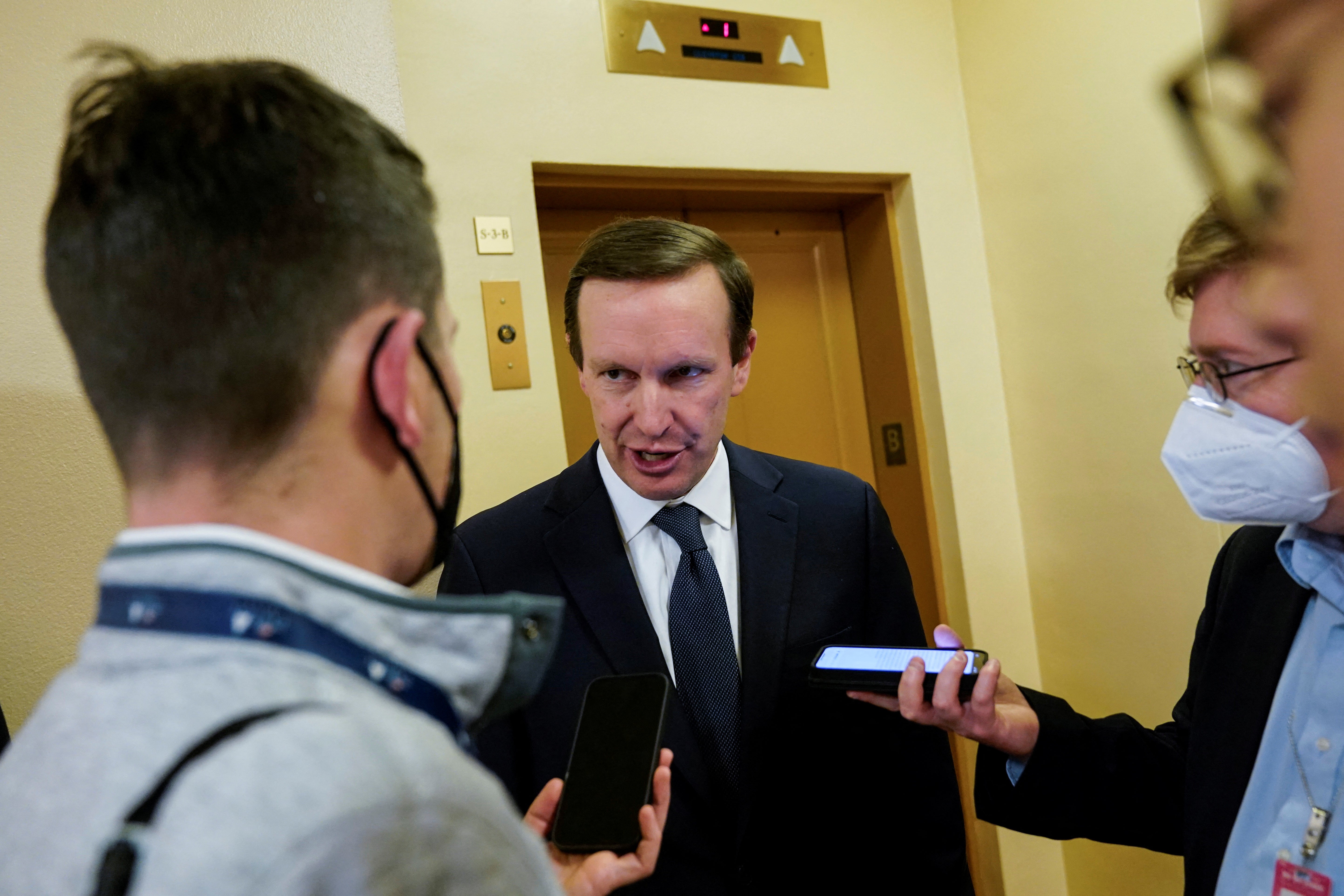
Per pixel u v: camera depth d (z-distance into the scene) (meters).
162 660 0.34
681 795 0.95
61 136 1.07
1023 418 2.06
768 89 1.88
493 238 1.60
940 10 2.08
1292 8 0.13
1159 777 0.95
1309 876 0.70
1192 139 0.15
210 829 0.27
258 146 0.38
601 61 1.71
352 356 0.41
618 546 1.02
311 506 0.40
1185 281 0.64
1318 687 0.74
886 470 2.26
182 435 0.38
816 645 1.02
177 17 1.14
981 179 2.08
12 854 0.31
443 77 1.58
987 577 2.08
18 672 1.04
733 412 2.14
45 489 1.05
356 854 0.28
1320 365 0.15
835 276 2.28
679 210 2.07
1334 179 0.14
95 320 0.37
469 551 1.06
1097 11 1.71
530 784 0.97
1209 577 1.64
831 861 1.00
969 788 2.04
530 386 1.61
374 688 0.37
